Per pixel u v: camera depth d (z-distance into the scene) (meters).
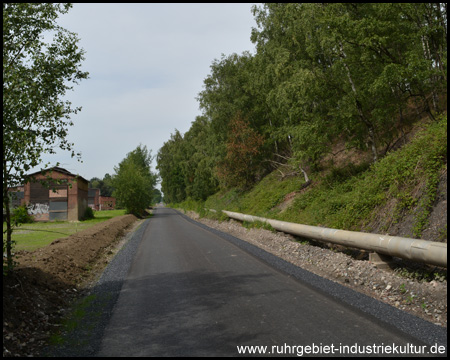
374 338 4.00
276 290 6.21
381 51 13.62
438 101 13.87
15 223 5.93
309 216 14.15
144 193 42.12
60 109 6.38
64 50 6.69
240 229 17.73
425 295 5.47
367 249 7.70
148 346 4.08
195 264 9.20
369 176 12.83
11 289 5.48
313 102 16.27
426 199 8.24
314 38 15.93
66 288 7.15
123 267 9.34
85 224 28.12
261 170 31.41
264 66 23.23
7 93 5.59
